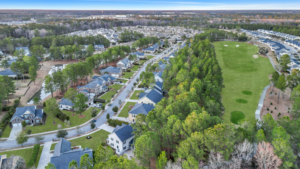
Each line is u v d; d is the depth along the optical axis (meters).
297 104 78.50
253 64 166.62
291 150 47.25
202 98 83.88
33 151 65.56
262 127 60.28
